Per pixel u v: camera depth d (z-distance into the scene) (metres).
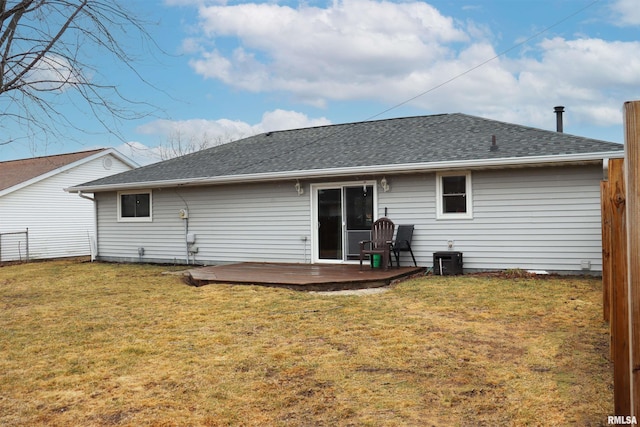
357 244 11.77
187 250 14.08
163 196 14.53
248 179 12.43
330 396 4.04
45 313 7.55
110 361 5.07
